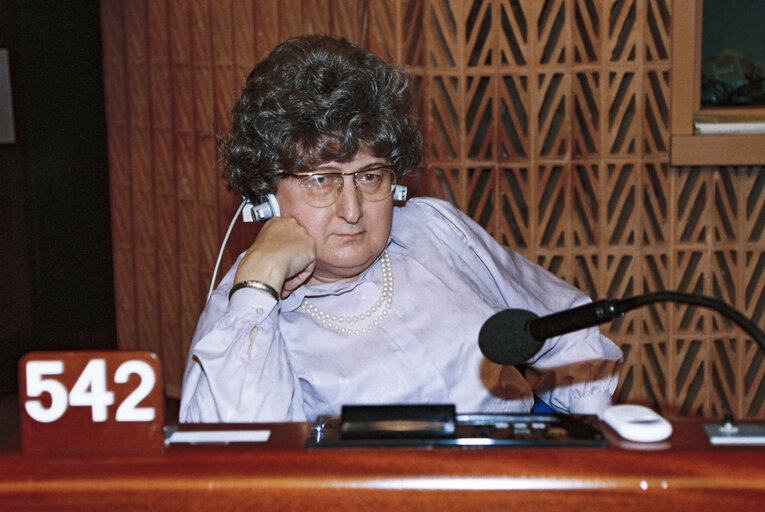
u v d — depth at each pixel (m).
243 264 2.49
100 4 6.69
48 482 1.67
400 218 2.96
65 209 7.23
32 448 1.75
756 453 1.65
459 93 5.39
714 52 5.23
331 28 5.56
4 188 6.99
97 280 7.42
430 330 2.71
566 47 5.32
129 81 6.62
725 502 1.61
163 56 6.37
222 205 6.20
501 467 1.64
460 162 5.48
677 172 5.42
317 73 2.54
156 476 1.67
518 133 5.44
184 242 6.48
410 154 2.71
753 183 5.41
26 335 7.14
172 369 6.75
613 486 1.62
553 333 1.74
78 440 1.75
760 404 5.67
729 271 5.50
